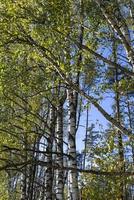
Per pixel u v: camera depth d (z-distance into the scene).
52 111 17.08
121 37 8.97
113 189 15.59
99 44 10.46
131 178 9.92
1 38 10.30
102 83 10.27
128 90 10.06
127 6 10.53
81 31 10.67
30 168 22.38
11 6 9.87
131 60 8.95
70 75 11.05
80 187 16.34
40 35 9.88
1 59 11.95
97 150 14.43
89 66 10.56
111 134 12.23
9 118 16.89
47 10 9.56
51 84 12.08
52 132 16.72
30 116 17.30
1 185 28.64
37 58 10.20
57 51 10.05
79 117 16.14
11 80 12.89
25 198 22.08
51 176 16.66
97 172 8.19
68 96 13.56
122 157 14.19
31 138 20.38
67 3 9.64
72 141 12.97
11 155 21.59
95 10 10.47
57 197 14.70
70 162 12.67
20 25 10.06
